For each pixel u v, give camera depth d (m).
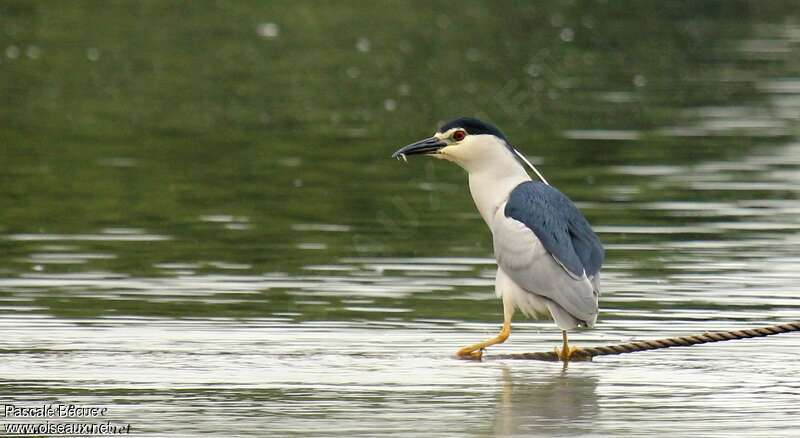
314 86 30.38
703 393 11.45
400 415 10.80
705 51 36.50
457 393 11.48
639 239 17.48
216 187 20.59
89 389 11.43
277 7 43.19
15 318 13.73
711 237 17.55
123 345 12.82
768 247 17.00
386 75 32.00
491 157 13.46
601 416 10.80
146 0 43.69
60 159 22.50
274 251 16.88
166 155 22.97
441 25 40.66
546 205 12.90
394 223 18.47
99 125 25.61
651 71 33.22
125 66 32.75
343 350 12.80
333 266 16.17
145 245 17.12
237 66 33.03
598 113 27.31
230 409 10.91
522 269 12.62
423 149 13.55
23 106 27.45
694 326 13.65
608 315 14.09
